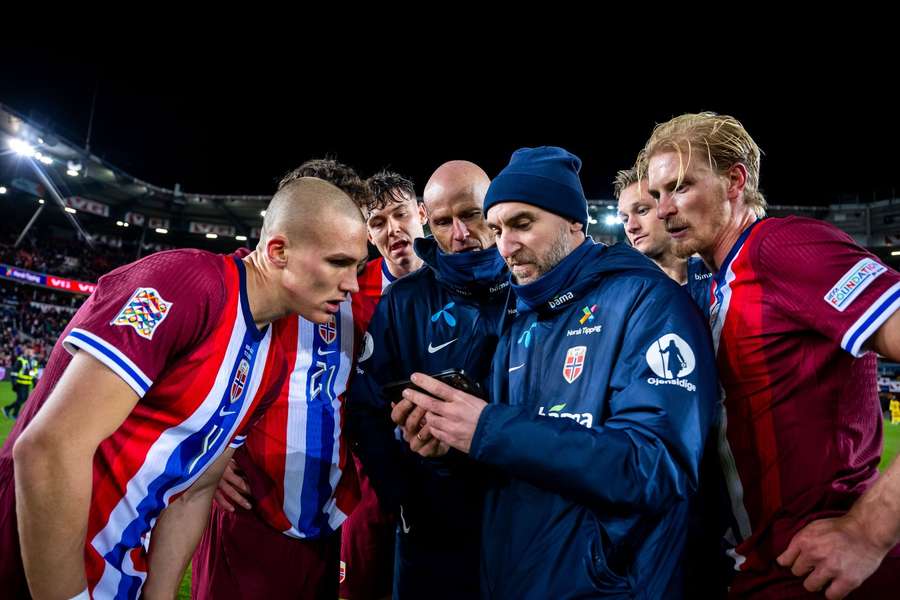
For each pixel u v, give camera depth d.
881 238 23.17
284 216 1.36
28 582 1.16
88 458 1.13
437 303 1.86
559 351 1.33
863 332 1.13
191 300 1.26
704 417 1.14
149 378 1.19
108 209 26.44
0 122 19.36
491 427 1.14
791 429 1.27
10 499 1.25
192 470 1.48
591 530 1.15
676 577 1.18
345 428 1.84
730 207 1.41
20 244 26.14
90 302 1.28
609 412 1.24
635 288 1.26
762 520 1.29
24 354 9.58
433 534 1.72
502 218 1.35
